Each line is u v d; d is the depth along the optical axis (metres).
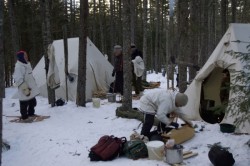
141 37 32.06
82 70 8.96
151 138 5.47
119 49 10.33
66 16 21.83
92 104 9.48
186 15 7.73
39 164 5.16
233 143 5.46
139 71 10.62
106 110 8.59
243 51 6.43
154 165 4.70
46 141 6.18
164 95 5.45
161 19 27.89
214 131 6.15
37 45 21.47
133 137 5.60
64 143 6.02
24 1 19.58
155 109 5.57
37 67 12.59
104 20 29.83
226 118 6.15
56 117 7.99
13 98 11.29
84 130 6.81
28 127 7.17
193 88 7.29
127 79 7.78
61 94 10.80
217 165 4.50
